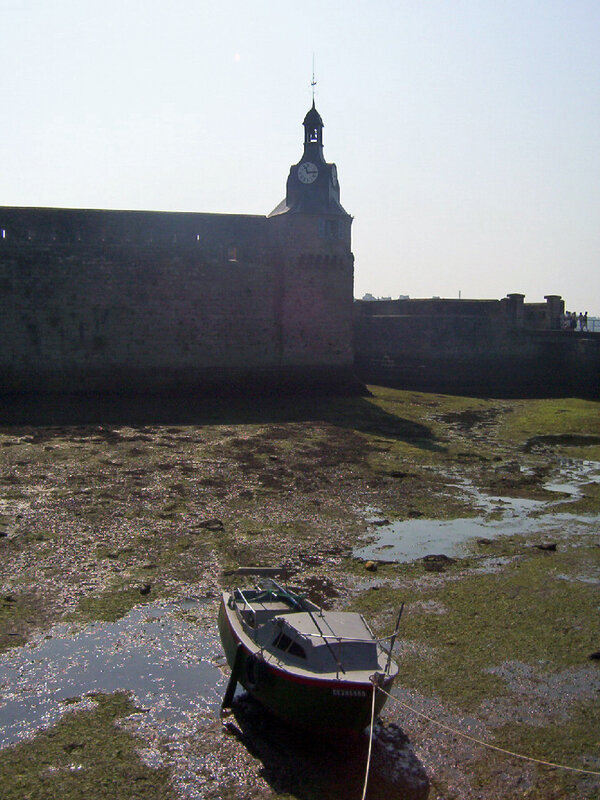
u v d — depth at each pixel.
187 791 10.32
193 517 22.39
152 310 42.19
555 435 38.47
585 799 10.34
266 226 44.56
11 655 13.82
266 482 26.72
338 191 46.38
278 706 11.62
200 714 12.22
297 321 45.03
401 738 11.72
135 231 41.72
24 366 40.19
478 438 37.22
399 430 37.88
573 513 24.53
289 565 18.98
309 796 10.35
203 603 16.50
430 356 56.72
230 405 41.31
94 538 20.17
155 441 31.94
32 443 30.34
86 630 14.96
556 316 62.12
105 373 41.53
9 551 18.92
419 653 14.36
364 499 25.42
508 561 19.73
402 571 18.81
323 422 38.34
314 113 45.16
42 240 40.19
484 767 11.04
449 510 24.58
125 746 11.23
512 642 14.90
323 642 11.68
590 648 14.70
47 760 10.79
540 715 12.37
